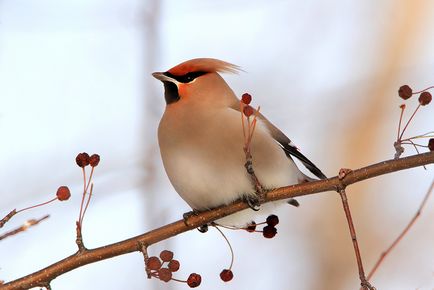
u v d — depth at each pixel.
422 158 9.77
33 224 8.73
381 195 17.77
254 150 11.16
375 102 19.12
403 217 17.47
